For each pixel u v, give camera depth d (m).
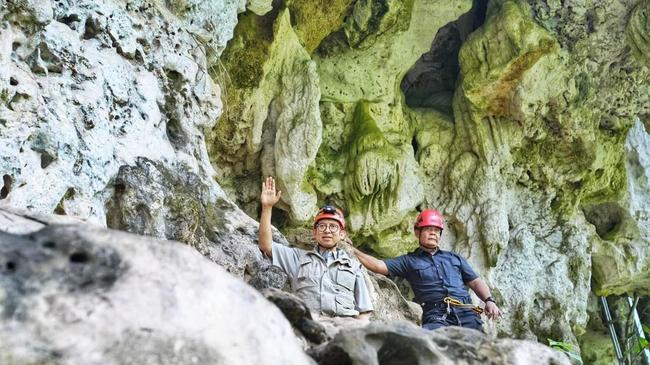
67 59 4.67
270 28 9.15
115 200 4.72
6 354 1.65
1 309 1.71
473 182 11.18
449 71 12.14
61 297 1.79
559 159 11.66
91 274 1.88
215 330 1.87
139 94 5.29
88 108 4.64
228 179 9.67
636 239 12.46
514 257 11.48
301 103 9.38
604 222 12.80
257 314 1.99
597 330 13.24
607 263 12.48
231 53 9.04
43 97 4.36
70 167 4.32
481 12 11.68
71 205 4.31
